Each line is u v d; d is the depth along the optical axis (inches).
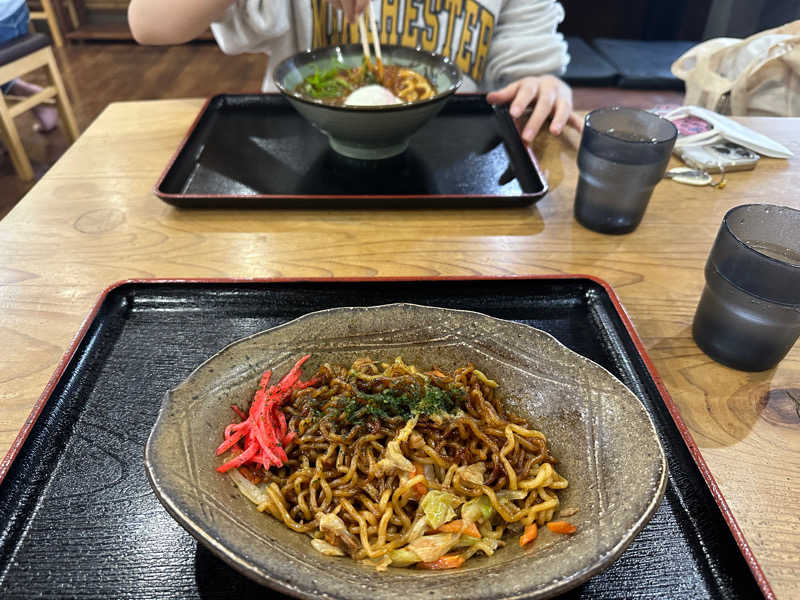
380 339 15.3
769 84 35.0
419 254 21.1
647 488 11.3
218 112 29.3
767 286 15.3
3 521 13.0
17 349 16.9
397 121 23.0
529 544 12.1
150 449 11.7
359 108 22.1
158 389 15.8
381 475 13.5
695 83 38.7
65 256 20.5
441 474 13.9
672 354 17.5
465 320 15.2
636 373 16.6
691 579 12.3
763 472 14.3
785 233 17.1
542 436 13.9
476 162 26.0
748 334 16.2
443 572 11.5
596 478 12.5
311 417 14.3
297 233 22.0
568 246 21.7
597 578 12.3
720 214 23.5
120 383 16.0
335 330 15.1
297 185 24.0
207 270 20.1
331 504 13.2
